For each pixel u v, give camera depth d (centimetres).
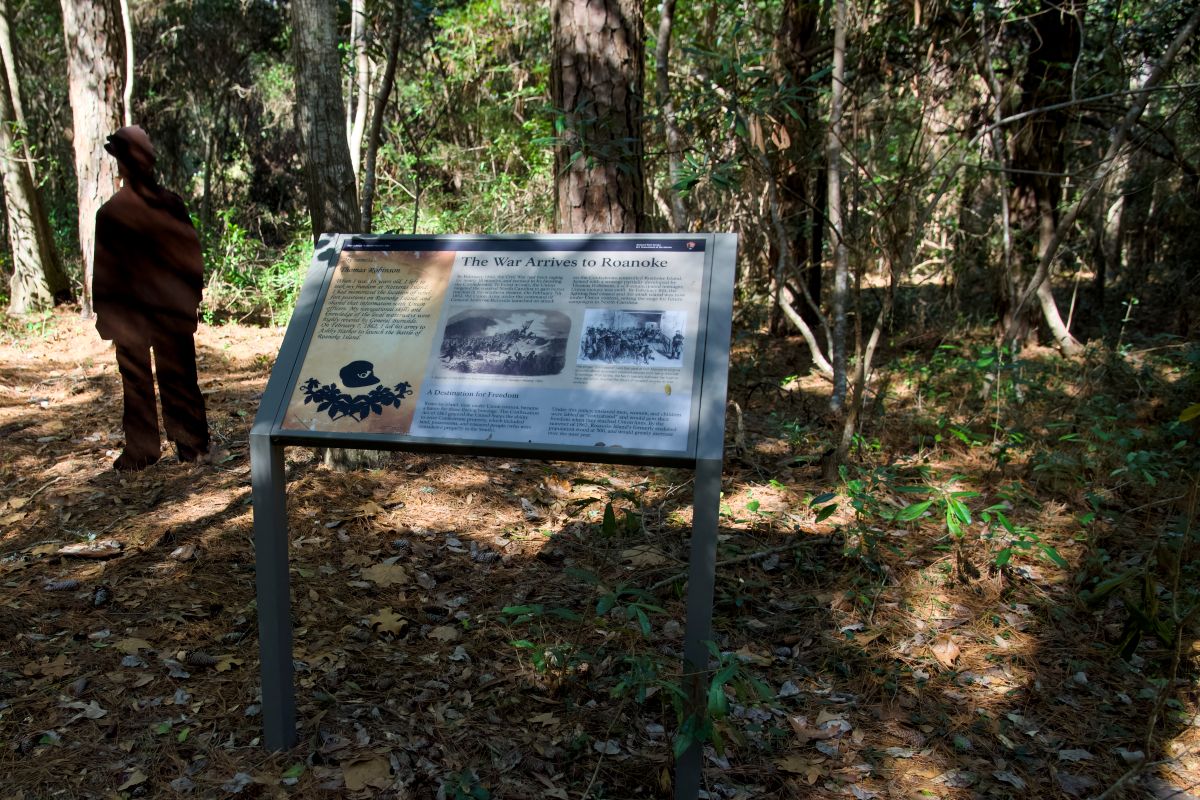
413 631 340
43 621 334
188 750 265
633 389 232
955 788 260
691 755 235
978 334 984
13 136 995
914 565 400
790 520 450
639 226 484
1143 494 477
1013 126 845
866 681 313
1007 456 504
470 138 1323
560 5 464
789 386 764
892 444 567
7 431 575
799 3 765
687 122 534
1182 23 707
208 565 384
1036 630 351
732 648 334
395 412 242
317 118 483
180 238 359
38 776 250
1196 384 616
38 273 1009
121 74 930
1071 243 943
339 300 266
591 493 492
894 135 833
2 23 979
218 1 1838
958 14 623
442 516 449
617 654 315
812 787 260
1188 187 941
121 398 654
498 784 255
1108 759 273
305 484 471
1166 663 324
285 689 264
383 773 257
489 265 260
